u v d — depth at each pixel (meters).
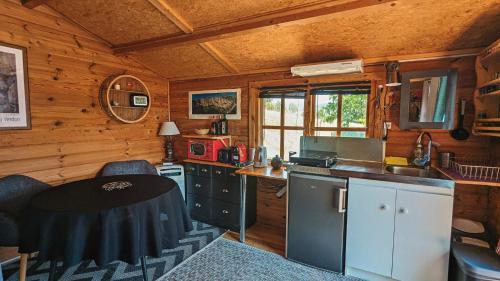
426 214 1.99
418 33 2.20
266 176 2.67
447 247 1.95
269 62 3.13
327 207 2.33
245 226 3.24
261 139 3.52
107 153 3.29
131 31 2.83
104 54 3.18
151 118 3.87
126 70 3.44
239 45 2.83
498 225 2.05
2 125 2.38
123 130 3.46
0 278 1.62
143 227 1.84
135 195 1.98
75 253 1.63
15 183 2.32
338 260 2.33
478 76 2.17
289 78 3.18
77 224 1.64
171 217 2.06
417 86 2.42
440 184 1.93
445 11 1.92
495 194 2.14
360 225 2.23
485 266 1.75
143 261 2.11
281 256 2.64
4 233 1.90
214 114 3.77
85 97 3.02
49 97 2.71
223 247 2.82
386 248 2.14
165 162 3.94
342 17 2.13
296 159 2.57
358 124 2.90
